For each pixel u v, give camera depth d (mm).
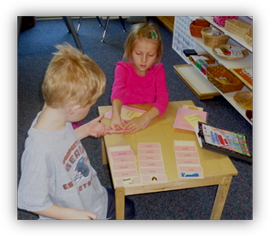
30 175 1025
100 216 1421
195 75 3307
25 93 2994
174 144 1532
